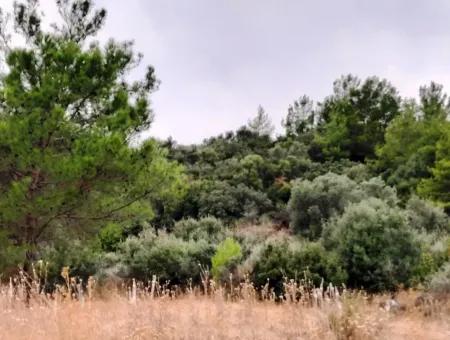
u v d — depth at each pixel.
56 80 11.16
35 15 12.86
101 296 9.59
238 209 25.67
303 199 22.81
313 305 6.80
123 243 16.78
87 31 13.63
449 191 26.09
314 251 12.41
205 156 37.16
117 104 12.41
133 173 11.33
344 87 47.62
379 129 42.59
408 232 12.52
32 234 11.48
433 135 33.56
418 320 7.99
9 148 10.92
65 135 11.41
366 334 5.68
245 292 7.56
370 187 23.89
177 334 5.40
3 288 6.93
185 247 15.75
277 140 45.47
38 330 4.98
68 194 10.78
